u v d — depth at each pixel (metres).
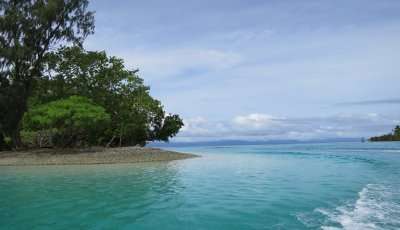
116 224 8.48
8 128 36.06
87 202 11.17
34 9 33.44
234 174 19.17
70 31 36.00
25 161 28.86
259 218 8.93
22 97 33.97
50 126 32.25
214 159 32.41
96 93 40.75
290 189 13.67
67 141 40.41
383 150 46.62
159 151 34.97
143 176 18.52
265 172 20.12
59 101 33.41
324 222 8.47
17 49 32.06
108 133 47.41
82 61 39.97
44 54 36.25
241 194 12.55
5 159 29.91
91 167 25.06
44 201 11.40
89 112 31.94
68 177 18.56
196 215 9.31
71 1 34.84
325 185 14.73
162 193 12.85
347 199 11.44
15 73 34.34
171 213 9.55
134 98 45.69
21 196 12.41
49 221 8.73
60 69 39.53
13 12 32.50
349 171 20.39
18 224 8.46
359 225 8.20
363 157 33.00
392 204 10.56
